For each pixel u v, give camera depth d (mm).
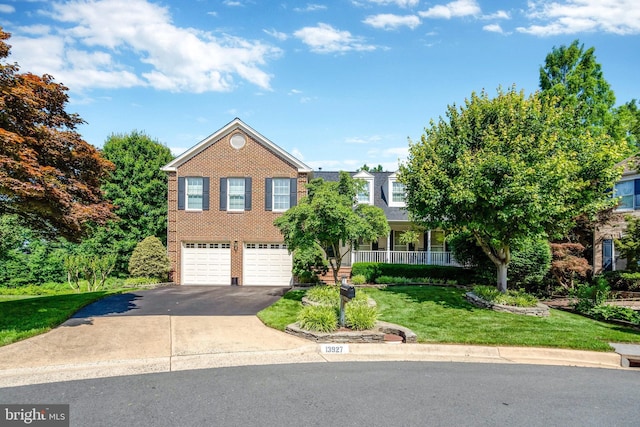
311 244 12570
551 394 5977
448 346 8469
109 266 21047
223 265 19781
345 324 9398
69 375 6602
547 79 26469
